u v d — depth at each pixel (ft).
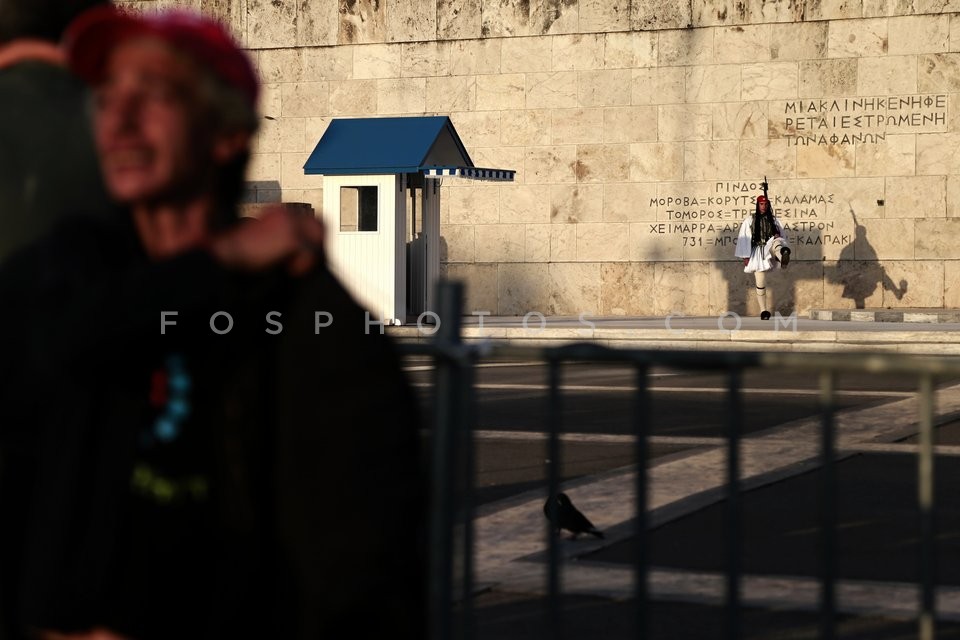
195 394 9.29
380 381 9.32
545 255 123.24
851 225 116.47
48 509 9.34
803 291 117.60
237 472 9.25
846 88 116.37
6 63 11.28
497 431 52.47
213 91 9.50
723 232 119.14
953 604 26.30
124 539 9.25
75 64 9.59
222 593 9.30
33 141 10.69
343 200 102.78
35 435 9.61
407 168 99.25
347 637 9.20
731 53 118.83
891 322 104.94
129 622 9.21
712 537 32.68
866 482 40.73
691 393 65.36
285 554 9.37
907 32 114.93
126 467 9.26
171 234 9.68
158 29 9.45
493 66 124.16
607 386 68.54
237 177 9.93
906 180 115.34
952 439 49.34
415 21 125.90
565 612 25.82
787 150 117.70
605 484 39.70
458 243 125.08
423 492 9.43
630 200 121.39
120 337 8.94
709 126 119.44
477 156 124.67
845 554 31.04
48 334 9.13
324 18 127.95
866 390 66.69
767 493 38.73
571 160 122.62
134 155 9.43
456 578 25.46
